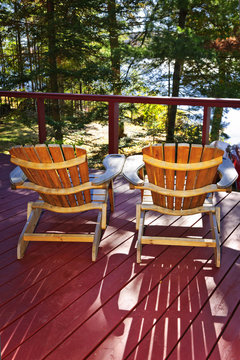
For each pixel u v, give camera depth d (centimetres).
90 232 267
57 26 987
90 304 189
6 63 1167
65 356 156
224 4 935
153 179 223
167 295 196
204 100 321
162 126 1022
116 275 214
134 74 1020
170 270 219
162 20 920
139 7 999
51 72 1005
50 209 247
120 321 177
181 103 329
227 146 321
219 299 192
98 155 941
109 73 995
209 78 961
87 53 1051
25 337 167
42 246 248
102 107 1004
